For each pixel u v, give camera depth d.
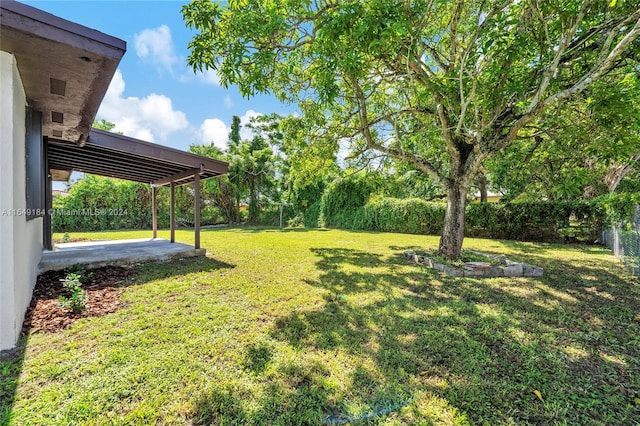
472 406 1.80
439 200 14.29
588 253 7.61
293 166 8.20
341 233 13.36
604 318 3.21
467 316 3.23
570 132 4.71
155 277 4.75
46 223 6.81
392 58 4.74
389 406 1.80
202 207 19.53
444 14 5.09
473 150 5.70
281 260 6.43
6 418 1.64
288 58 4.77
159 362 2.24
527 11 4.05
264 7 3.79
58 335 2.66
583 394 1.93
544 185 8.44
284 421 1.67
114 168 7.71
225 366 2.20
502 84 4.45
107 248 7.19
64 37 2.19
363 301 3.72
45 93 3.15
